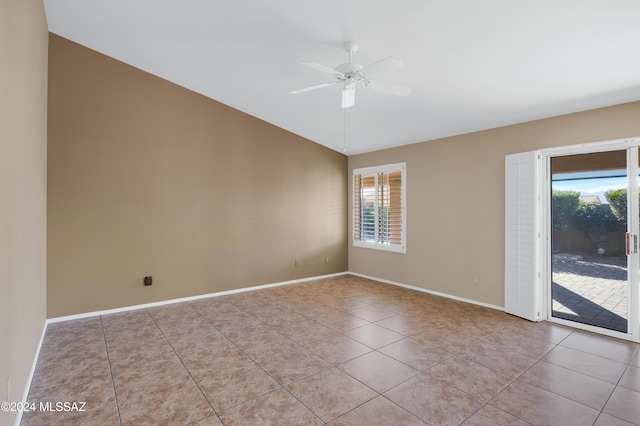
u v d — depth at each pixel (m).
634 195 3.39
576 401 2.34
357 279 6.20
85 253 4.00
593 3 2.13
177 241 4.65
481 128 4.53
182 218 4.69
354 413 2.21
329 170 6.39
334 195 6.48
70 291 3.92
